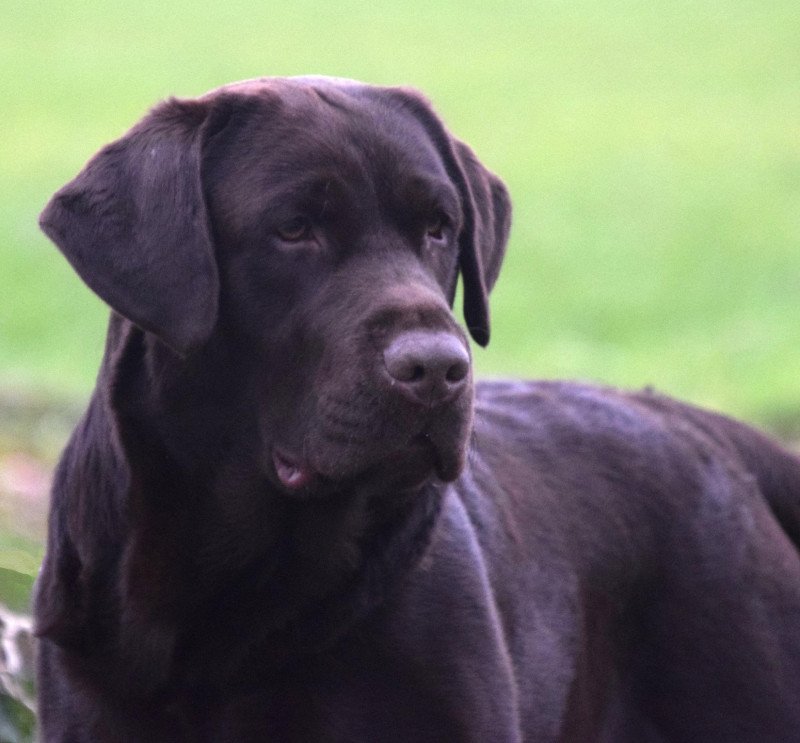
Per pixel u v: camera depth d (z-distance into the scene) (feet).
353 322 24.09
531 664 28.09
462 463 24.30
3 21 259.80
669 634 30.71
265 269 24.97
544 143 181.47
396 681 24.94
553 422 31.76
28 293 122.42
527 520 29.19
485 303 27.99
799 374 85.40
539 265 135.03
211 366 25.22
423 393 23.32
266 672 24.95
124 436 25.38
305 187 24.89
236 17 269.03
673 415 33.35
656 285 128.47
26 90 206.69
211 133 25.67
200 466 25.34
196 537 25.35
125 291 24.63
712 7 276.41
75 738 25.90
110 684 25.43
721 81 217.36
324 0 288.71
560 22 269.44
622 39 252.83
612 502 30.78
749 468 33.35
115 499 25.58
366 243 25.14
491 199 29.19
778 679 30.71
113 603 25.48
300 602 24.80
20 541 38.83
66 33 250.16
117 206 25.02
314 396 24.41
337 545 24.73
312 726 24.94
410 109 27.48
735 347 103.60
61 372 96.58
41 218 25.46
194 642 25.14
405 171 25.61
